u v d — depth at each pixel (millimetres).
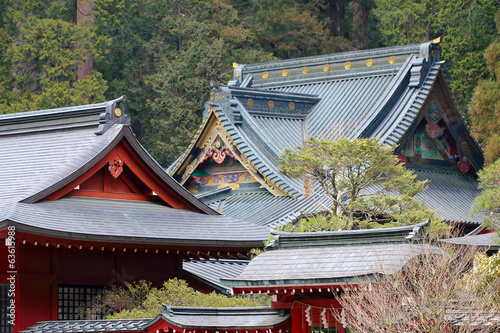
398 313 19672
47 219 25828
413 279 20578
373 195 32844
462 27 70250
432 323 19297
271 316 24219
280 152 43781
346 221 31516
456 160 48562
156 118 71000
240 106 45594
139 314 26297
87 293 28203
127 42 73562
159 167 30266
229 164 45906
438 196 44719
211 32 76188
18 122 32656
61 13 73562
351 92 48594
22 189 27781
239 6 84938
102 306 28125
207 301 27031
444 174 47844
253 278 22906
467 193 46594
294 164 32594
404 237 22516
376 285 20641
